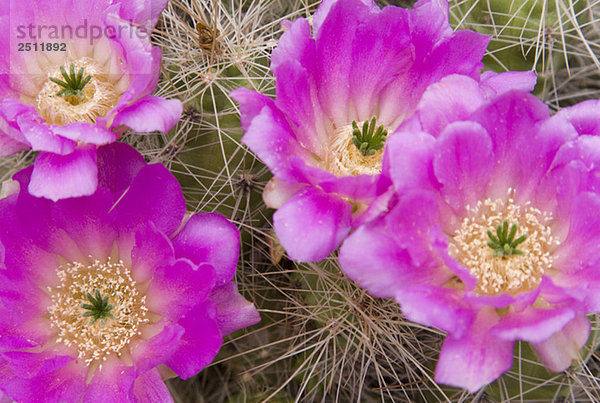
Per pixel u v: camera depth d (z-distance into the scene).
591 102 0.29
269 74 0.34
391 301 0.33
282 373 0.35
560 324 0.26
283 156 0.29
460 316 0.27
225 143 0.33
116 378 0.30
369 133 0.31
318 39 0.30
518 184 0.30
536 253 0.30
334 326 0.33
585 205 0.28
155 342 0.29
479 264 0.30
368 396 0.35
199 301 0.29
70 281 0.32
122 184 0.31
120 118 0.30
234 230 0.30
